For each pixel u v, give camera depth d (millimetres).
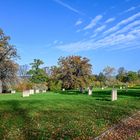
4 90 96188
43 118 20969
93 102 36125
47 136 14656
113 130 16984
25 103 33531
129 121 20750
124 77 159750
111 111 26109
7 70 94125
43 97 48625
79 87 76188
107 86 146375
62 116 22062
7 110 26109
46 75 122938
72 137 14570
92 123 18984
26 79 112375
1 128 16812
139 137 15117
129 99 43469
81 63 75250
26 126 17500
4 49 92312
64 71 76188
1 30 92375
